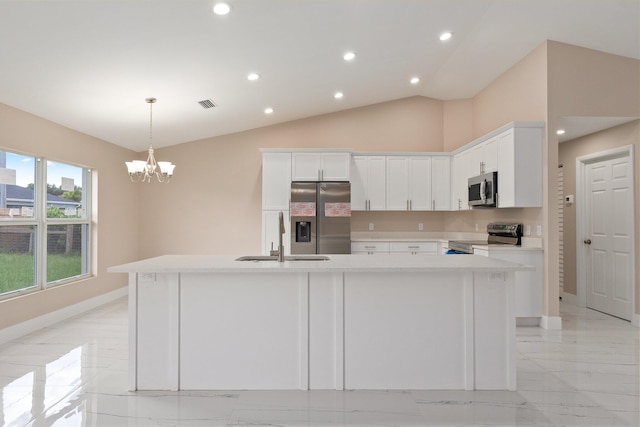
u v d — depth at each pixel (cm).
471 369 264
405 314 265
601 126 454
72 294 459
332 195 530
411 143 618
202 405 242
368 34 374
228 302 264
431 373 265
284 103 527
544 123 414
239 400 249
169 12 275
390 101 619
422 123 619
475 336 265
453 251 441
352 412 235
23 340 370
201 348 263
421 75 521
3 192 370
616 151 448
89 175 507
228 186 614
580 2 344
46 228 423
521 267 249
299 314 264
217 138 614
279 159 554
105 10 260
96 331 399
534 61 439
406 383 265
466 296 263
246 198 614
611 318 453
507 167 427
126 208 581
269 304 264
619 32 384
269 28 323
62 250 457
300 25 330
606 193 473
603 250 479
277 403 246
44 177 419
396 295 265
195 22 294
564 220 550
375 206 581
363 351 265
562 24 382
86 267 502
